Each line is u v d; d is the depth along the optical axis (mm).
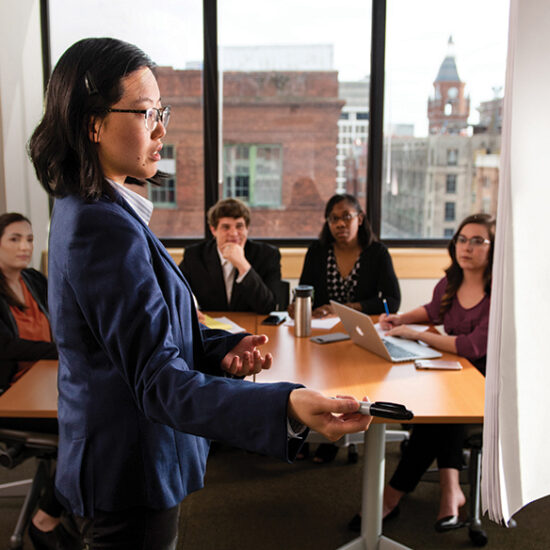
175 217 4109
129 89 904
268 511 2457
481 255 2467
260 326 2695
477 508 2281
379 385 1938
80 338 948
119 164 946
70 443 1008
